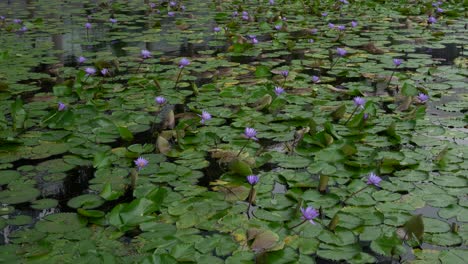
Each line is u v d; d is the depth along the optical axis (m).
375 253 1.90
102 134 2.99
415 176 2.47
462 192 2.32
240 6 7.77
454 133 2.98
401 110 3.41
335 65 4.57
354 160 2.65
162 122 3.20
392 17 7.41
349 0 8.76
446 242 1.96
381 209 2.18
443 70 4.39
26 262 1.81
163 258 1.76
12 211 2.16
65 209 2.19
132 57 4.86
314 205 2.22
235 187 2.35
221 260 1.83
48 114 3.11
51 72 4.36
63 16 7.35
